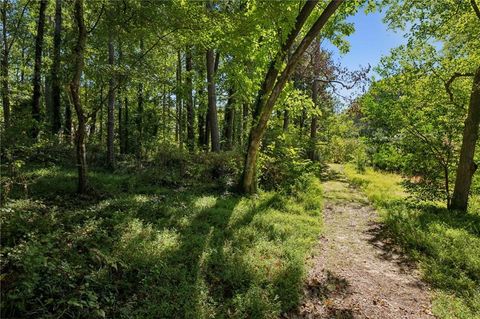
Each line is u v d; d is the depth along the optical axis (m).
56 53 10.96
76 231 5.61
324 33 11.02
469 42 10.62
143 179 11.25
